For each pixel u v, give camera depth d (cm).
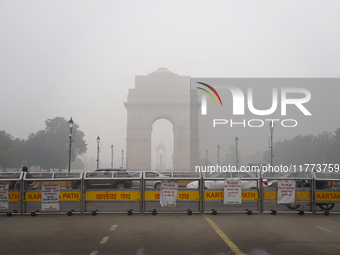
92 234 1074
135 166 9362
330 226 1205
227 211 1505
